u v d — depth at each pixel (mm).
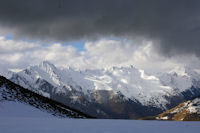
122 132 58219
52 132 55188
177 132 60000
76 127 66188
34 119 85250
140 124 87625
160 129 66500
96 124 79812
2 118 80812
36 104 114312
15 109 96125
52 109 119125
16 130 56562
